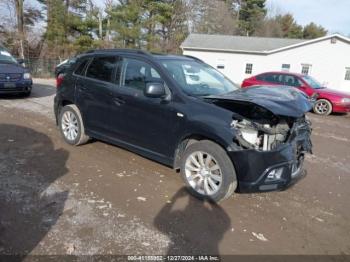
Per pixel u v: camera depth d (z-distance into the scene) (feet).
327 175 17.02
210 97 12.99
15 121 23.71
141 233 10.52
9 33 95.81
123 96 15.42
